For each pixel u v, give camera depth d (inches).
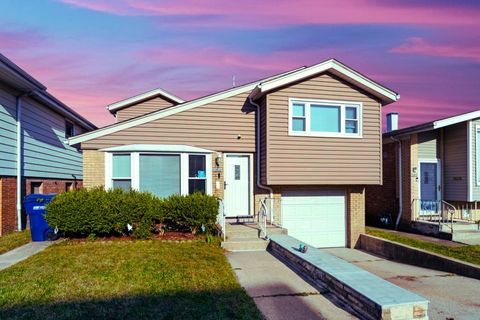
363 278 223.8
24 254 317.7
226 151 472.1
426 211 582.9
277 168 447.2
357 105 478.0
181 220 390.3
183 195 413.4
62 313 190.4
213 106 469.7
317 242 501.7
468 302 237.9
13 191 468.4
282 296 230.5
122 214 370.6
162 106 695.7
